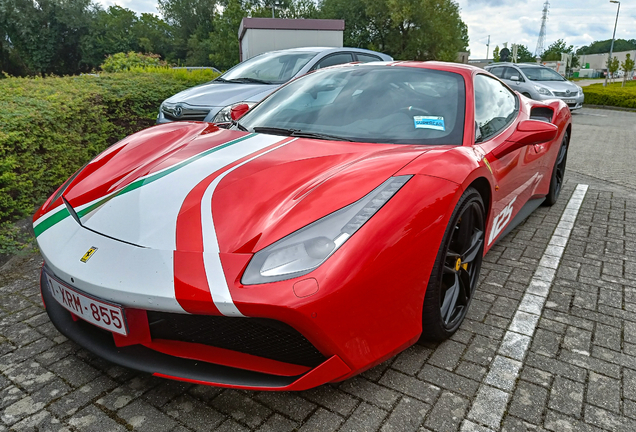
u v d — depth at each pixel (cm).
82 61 4719
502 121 277
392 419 159
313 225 151
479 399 171
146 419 158
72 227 174
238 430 154
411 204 163
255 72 581
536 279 273
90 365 187
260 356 158
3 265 280
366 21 3462
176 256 148
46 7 4388
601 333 217
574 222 379
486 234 234
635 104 1772
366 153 196
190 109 495
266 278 139
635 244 333
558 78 1452
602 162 652
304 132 228
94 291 150
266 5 4972
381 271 150
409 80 255
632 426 159
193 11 5822
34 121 361
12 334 209
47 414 160
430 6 3238
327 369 147
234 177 179
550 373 187
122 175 198
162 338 164
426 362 191
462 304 214
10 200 335
